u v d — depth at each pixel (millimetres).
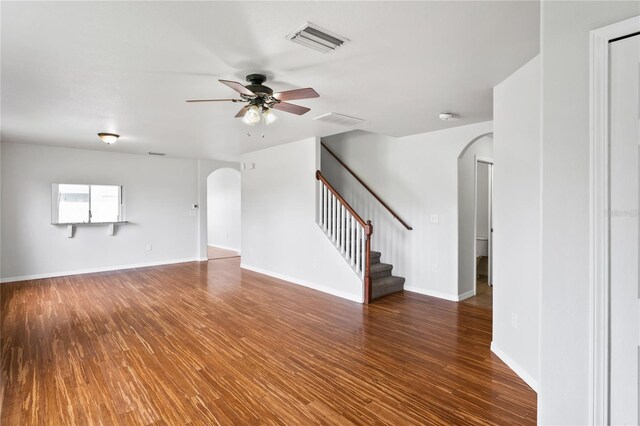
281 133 5027
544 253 1510
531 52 2352
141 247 7133
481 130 4312
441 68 2625
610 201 1317
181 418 2148
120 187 6797
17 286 5461
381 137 5594
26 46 2244
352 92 3170
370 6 1809
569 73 1438
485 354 3049
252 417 2158
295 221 5770
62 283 5684
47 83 2902
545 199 1507
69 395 2391
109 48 2281
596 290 1336
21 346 3199
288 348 3176
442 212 4781
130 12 1855
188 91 3121
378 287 4836
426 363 2875
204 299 4789
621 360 1300
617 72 1305
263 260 6551
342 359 2951
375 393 2428
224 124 4387
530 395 2393
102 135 4879
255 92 2654
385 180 5539
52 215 6074
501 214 2936
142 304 4547
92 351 3098
